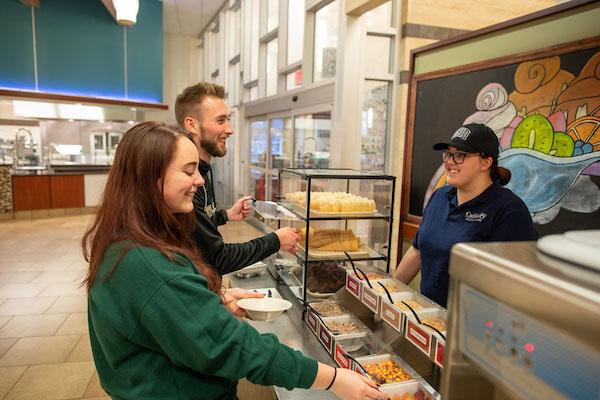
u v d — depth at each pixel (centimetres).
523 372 46
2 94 730
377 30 342
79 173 791
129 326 84
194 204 149
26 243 575
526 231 144
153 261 83
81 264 486
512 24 196
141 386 88
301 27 499
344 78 341
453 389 57
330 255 164
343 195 178
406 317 122
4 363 280
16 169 770
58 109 821
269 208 195
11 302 377
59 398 247
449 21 311
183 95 174
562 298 40
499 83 202
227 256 151
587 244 42
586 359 39
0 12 742
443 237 159
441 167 243
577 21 169
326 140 410
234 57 849
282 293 193
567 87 171
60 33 795
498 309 49
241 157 814
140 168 88
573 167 171
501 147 203
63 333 321
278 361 87
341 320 148
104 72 842
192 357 82
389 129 355
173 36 1152
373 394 98
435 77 244
